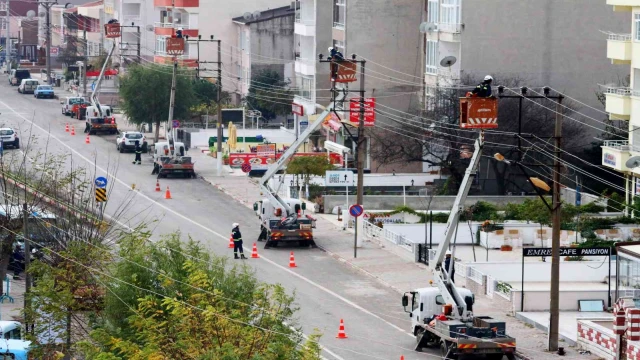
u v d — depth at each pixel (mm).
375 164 175000
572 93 168000
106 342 69000
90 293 80438
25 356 80938
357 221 125750
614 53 137125
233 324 65375
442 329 86375
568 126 158625
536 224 129500
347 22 184750
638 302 87312
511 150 152375
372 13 184375
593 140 162625
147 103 196125
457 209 90875
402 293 108625
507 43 166750
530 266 112062
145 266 77625
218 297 68750
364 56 185000
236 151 183875
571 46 167625
